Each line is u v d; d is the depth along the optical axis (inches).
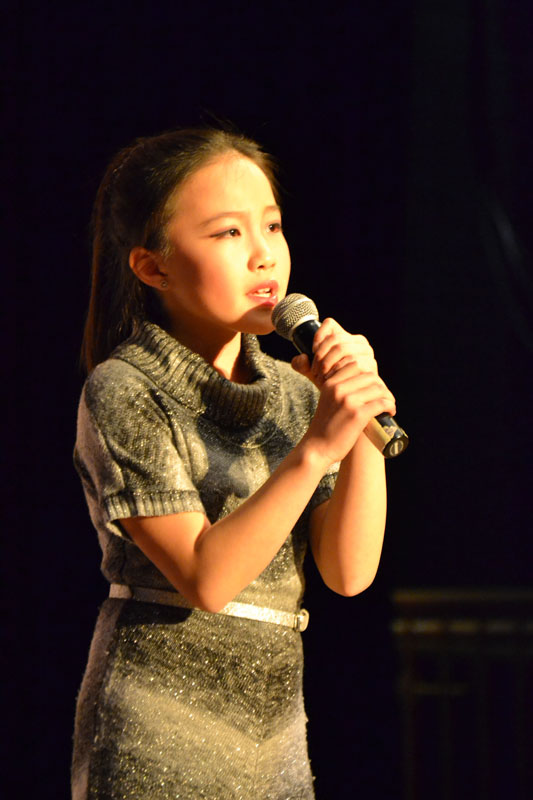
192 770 163.9
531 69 522.3
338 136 393.4
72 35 353.7
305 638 374.0
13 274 342.3
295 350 365.1
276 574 179.5
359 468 184.4
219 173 181.8
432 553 586.9
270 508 159.5
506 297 576.1
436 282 589.9
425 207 588.4
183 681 167.8
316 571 376.5
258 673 171.9
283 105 385.4
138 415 171.8
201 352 188.2
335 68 394.6
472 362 589.0
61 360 342.6
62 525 338.6
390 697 379.2
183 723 165.6
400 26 406.0
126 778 162.9
